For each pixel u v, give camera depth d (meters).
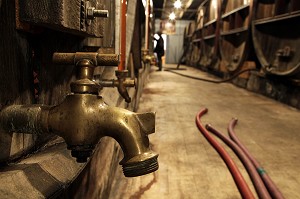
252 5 6.33
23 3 0.68
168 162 2.40
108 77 2.20
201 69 13.91
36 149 0.88
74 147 0.71
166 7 17.70
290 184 2.07
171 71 12.53
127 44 2.71
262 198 1.82
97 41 1.71
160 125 3.56
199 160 2.46
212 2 11.47
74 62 0.77
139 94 4.86
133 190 1.94
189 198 1.85
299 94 4.85
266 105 5.13
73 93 0.71
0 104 0.67
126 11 2.47
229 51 8.63
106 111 0.70
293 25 5.04
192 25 17.27
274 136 3.21
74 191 0.99
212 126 3.41
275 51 5.73
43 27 0.85
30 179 0.68
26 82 0.79
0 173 0.65
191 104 4.98
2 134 0.69
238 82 7.89
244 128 3.53
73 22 0.75
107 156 1.74
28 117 0.68
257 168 2.25
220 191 1.95
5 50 0.67
